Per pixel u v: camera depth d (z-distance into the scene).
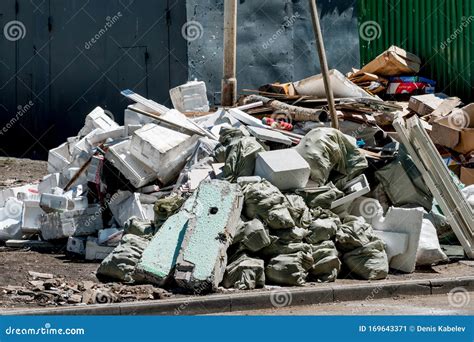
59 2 20.64
